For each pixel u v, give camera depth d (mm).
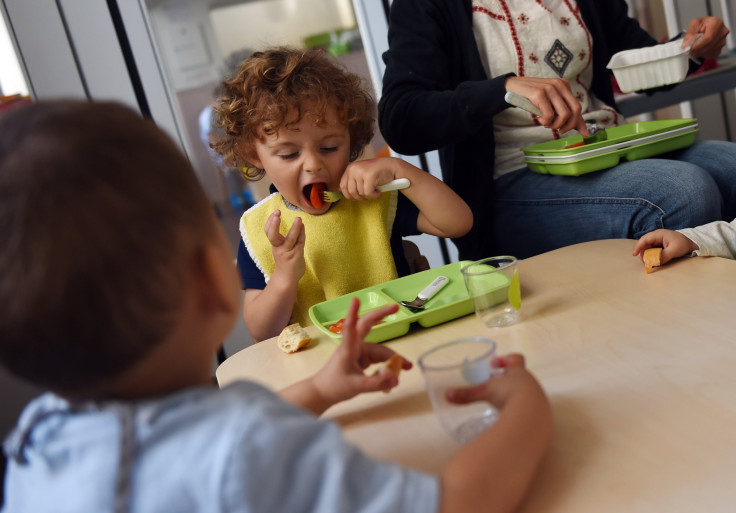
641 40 1970
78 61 2324
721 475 533
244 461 457
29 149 466
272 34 2459
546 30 1761
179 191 504
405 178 1420
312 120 1346
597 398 692
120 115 514
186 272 507
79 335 467
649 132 1595
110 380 499
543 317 956
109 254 457
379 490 500
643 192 1479
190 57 2406
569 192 1613
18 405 2168
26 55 2277
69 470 484
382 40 2564
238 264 1577
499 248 1828
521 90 1464
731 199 1594
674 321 838
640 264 1083
